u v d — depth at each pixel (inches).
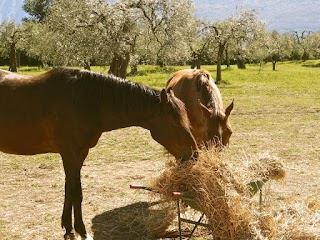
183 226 204.8
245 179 173.3
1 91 187.6
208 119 206.7
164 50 1135.0
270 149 384.2
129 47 1075.3
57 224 211.2
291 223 173.0
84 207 236.4
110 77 185.5
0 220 215.5
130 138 447.5
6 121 186.2
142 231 203.8
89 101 181.8
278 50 2340.1
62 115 180.4
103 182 283.0
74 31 1044.5
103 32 1019.9
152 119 181.3
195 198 169.6
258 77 1517.0
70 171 183.6
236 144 408.5
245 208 164.4
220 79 1284.4
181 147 174.7
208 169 168.7
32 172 309.1
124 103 182.4
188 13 1117.7
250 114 619.5
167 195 176.4
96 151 382.3
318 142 416.8
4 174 303.1
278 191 259.8
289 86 1131.9
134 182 283.0
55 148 188.9
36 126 184.2
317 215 182.7
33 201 245.6
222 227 165.3
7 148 193.5
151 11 1096.2
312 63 2866.6
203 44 1382.9
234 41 1320.1
